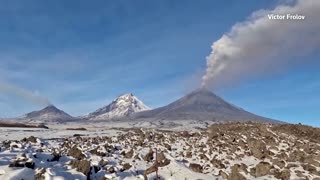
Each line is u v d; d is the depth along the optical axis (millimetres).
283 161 21094
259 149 24531
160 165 19609
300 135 30609
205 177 17562
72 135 43062
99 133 47031
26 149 19719
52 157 18266
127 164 19203
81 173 16047
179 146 28562
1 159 16094
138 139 32688
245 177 18094
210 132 34406
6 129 50188
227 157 23109
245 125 34844
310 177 18344
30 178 14273
